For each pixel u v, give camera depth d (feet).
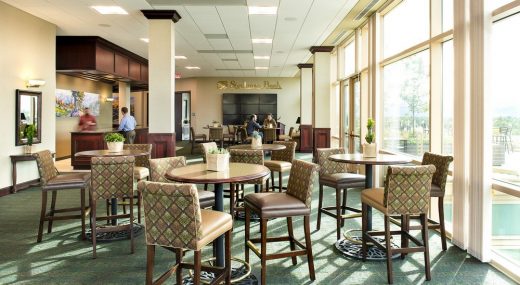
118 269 10.76
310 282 9.87
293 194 10.47
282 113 56.95
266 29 26.37
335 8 21.24
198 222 7.47
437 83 15.40
